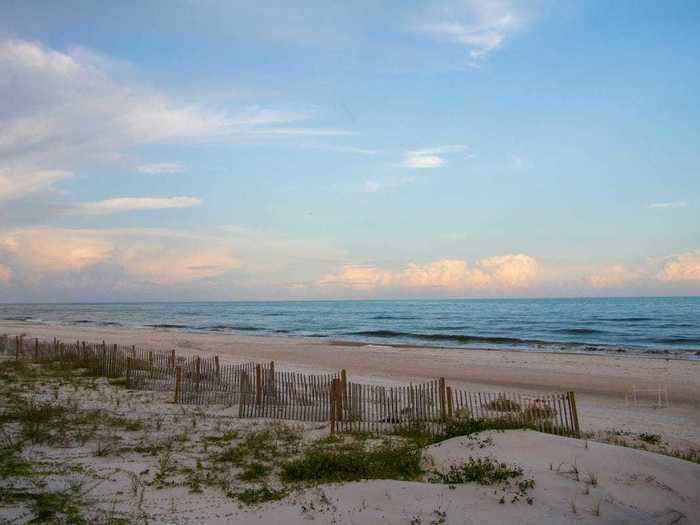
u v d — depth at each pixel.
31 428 10.19
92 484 7.45
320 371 24.86
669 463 8.03
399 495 6.85
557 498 6.66
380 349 36.59
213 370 17.44
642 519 6.30
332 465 8.38
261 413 13.77
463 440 9.39
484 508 6.40
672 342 42.56
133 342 39.22
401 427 11.91
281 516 6.37
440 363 28.42
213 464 8.83
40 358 23.94
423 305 182.50
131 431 11.02
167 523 6.19
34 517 6.13
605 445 8.77
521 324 68.00
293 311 139.25
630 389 20.56
